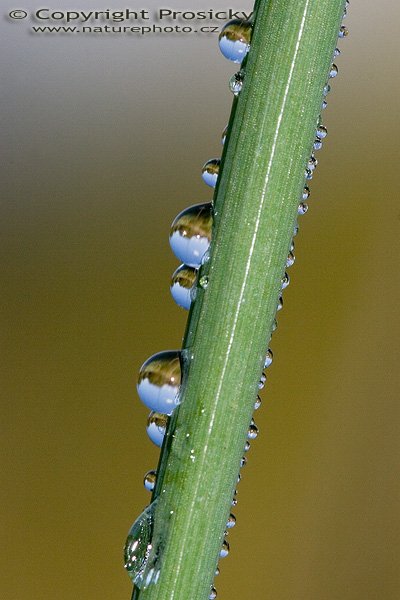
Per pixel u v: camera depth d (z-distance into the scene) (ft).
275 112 0.41
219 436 0.42
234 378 0.41
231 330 0.41
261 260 0.41
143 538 0.42
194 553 0.42
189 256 0.44
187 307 0.44
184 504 0.42
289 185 0.41
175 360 0.43
